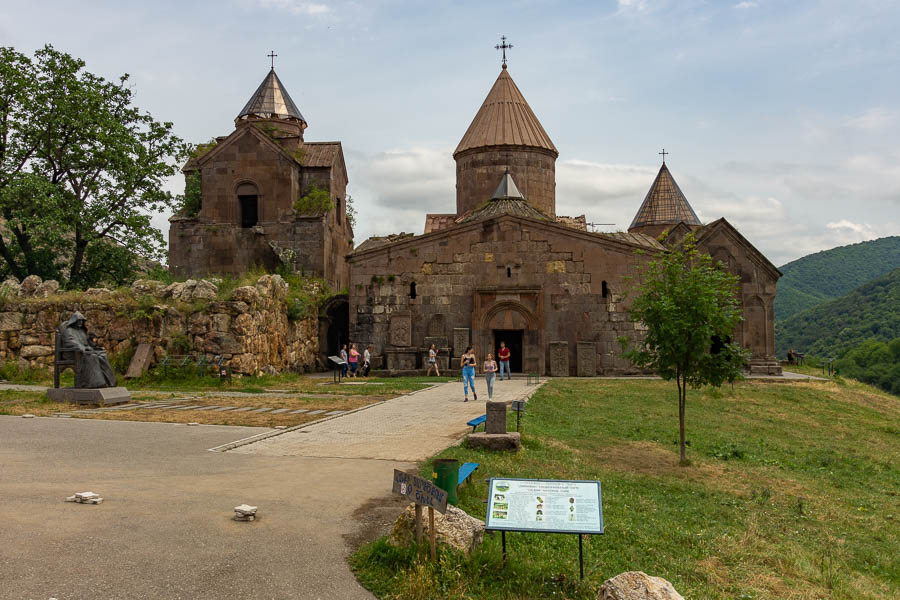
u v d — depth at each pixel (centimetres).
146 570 702
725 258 3616
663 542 961
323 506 938
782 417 2517
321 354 3928
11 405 1938
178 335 2730
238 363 2711
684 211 4747
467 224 3488
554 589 732
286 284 3362
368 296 3506
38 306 2858
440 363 3419
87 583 664
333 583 694
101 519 855
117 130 3812
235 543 787
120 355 2741
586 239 3447
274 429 1576
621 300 3419
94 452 1287
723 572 880
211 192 4241
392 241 3544
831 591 859
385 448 1364
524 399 2245
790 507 1293
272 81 4566
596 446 1702
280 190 4212
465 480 1077
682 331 1645
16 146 3788
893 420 2689
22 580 664
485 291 3438
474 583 718
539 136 4269
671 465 1577
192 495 981
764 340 3619
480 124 4316
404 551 744
